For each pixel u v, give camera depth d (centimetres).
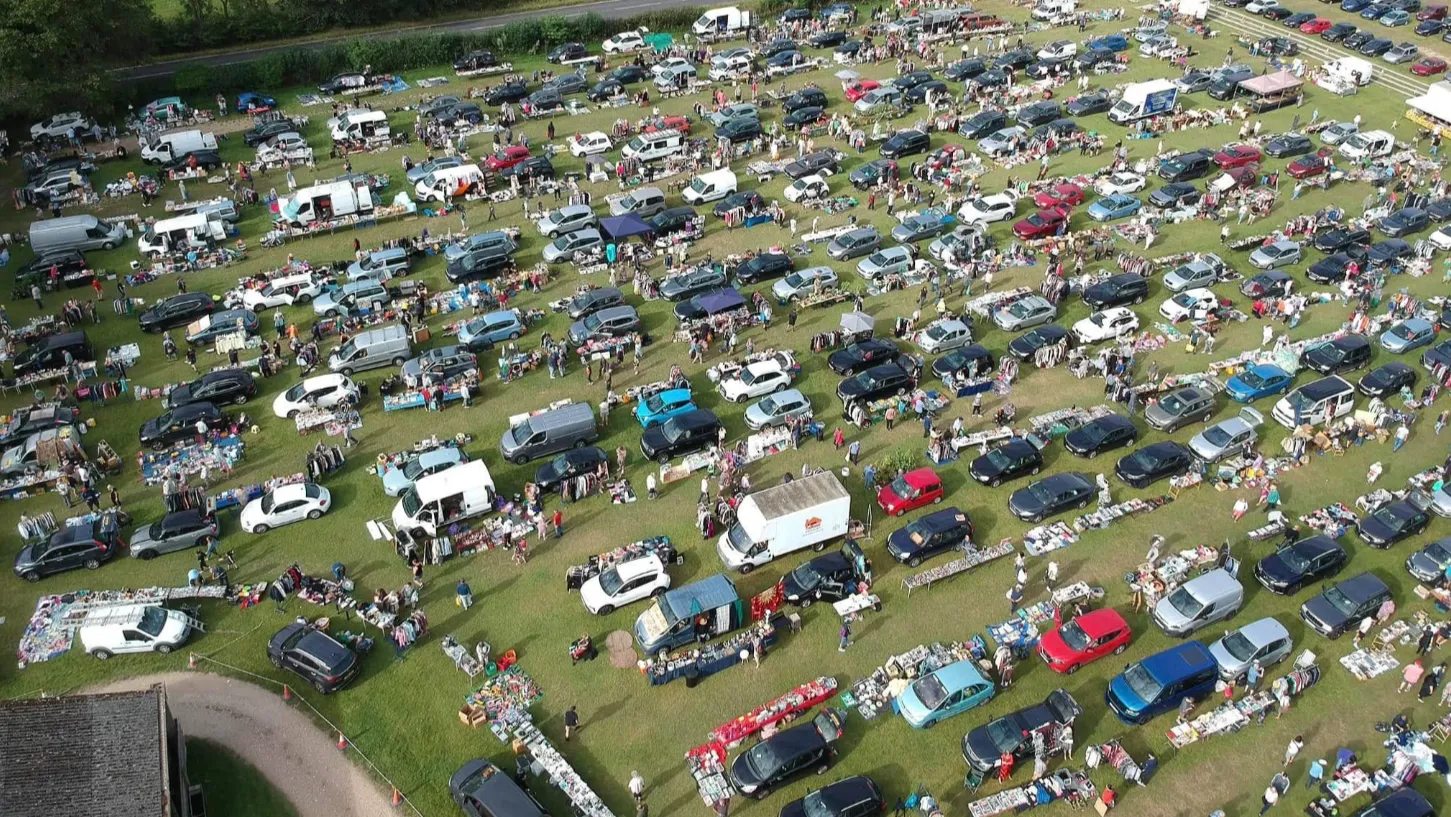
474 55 10569
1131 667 4125
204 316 6550
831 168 8406
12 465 5275
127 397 5947
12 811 3231
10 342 6344
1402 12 11362
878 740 3984
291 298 6781
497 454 5481
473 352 6319
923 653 4303
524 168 8238
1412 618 4516
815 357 6266
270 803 3731
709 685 4206
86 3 8788
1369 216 7569
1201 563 4741
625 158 8588
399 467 5316
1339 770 3841
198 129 9350
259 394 5969
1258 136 8919
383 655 4341
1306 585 4650
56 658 4325
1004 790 3800
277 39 11369
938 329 6228
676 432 5406
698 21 11400
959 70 10225
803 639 4419
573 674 4247
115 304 6731
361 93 10181
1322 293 6800
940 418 5731
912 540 4750
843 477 5312
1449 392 5897
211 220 7531
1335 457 5450
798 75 10588
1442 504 5009
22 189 8038
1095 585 4672
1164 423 5538
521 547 4800
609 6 12481
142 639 4316
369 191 7869
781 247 7394
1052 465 5384
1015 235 7525
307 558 4838
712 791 3762
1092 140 8819
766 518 4612
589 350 6228
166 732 3572
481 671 4250
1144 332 6469
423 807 3722
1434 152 8538
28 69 8600
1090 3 12469
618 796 3772
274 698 4150
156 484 5284
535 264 7238
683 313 6494
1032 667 4297
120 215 7912
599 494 5234
